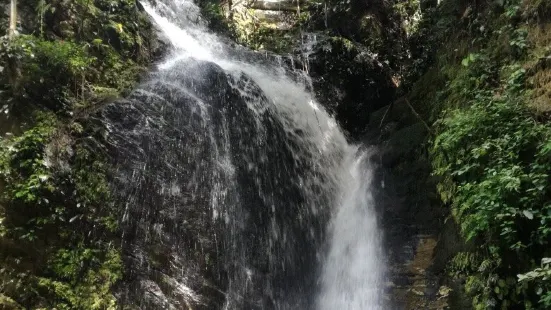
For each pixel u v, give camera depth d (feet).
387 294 21.72
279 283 23.38
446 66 24.88
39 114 17.79
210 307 19.72
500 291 16.48
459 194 19.36
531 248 15.70
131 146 20.03
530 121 16.99
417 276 20.85
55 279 16.07
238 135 24.95
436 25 28.27
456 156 19.77
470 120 18.52
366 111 33.55
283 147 27.45
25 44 18.01
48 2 20.71
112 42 23.06
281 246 24.40
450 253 19.65
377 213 24.77
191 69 25.76
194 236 20.48
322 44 34.32
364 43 36.76
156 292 18.29
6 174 15.89
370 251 23.97
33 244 15.92
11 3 18.28
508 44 20.02
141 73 23.29
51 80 18.81
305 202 26.91
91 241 17.43
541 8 19.10
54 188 16.88
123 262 17.93
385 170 25.90
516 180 15.34
